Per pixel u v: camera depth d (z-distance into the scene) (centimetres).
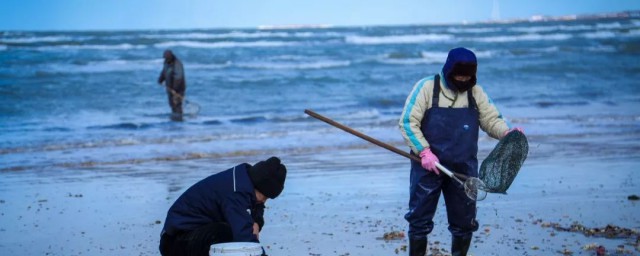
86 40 4197
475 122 638
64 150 1614
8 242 799
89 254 750
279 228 842
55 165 1394
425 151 630
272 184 544
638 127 1939
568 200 985
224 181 544
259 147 1614
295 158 1442
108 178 1235
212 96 2914
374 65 4078
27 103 2622
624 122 2069
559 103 2734
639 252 717
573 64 4147
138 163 1414
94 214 944
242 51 4416
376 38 5212
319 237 802
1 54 3747
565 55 4597
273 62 4028
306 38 5197
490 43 5284
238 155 1511
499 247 744
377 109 2627
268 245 765
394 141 1723
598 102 2773
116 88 3005
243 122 2166
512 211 918
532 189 1066
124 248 773
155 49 4247
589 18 7350
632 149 1509
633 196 996
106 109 2539
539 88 3325
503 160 632
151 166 1373
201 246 538
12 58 3662
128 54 4066
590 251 727
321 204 983
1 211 961
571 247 743
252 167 550
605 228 816
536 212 911
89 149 1627
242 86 3180
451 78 627
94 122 2198
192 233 543
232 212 534
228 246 497
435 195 643
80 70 3406
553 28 6047
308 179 1181
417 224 647
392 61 4256
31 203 1017
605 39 5416
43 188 1140
